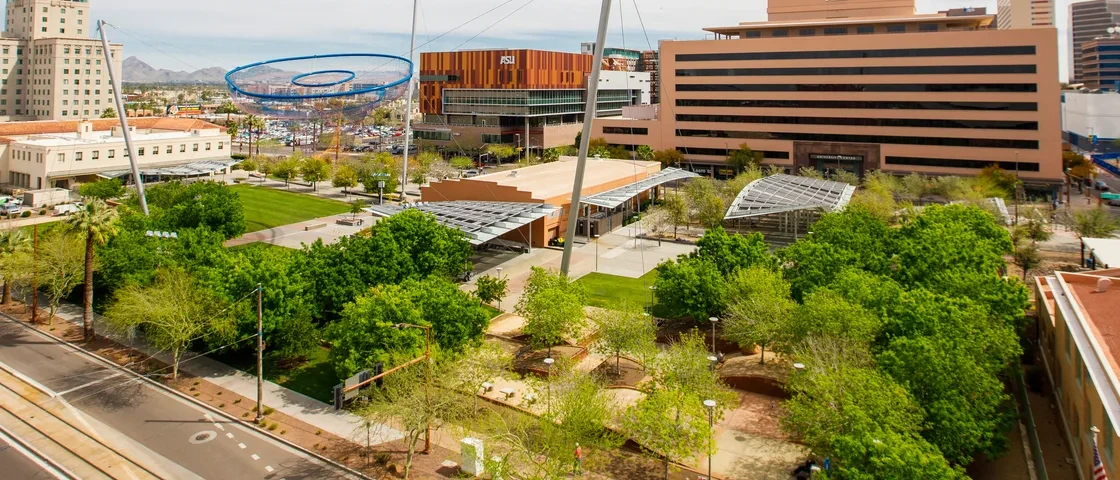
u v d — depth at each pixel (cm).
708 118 17288
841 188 11825
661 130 17975
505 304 7400
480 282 6700
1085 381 3941
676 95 17588
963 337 4347
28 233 7350
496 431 3991
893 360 4062
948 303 4803
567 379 4306
